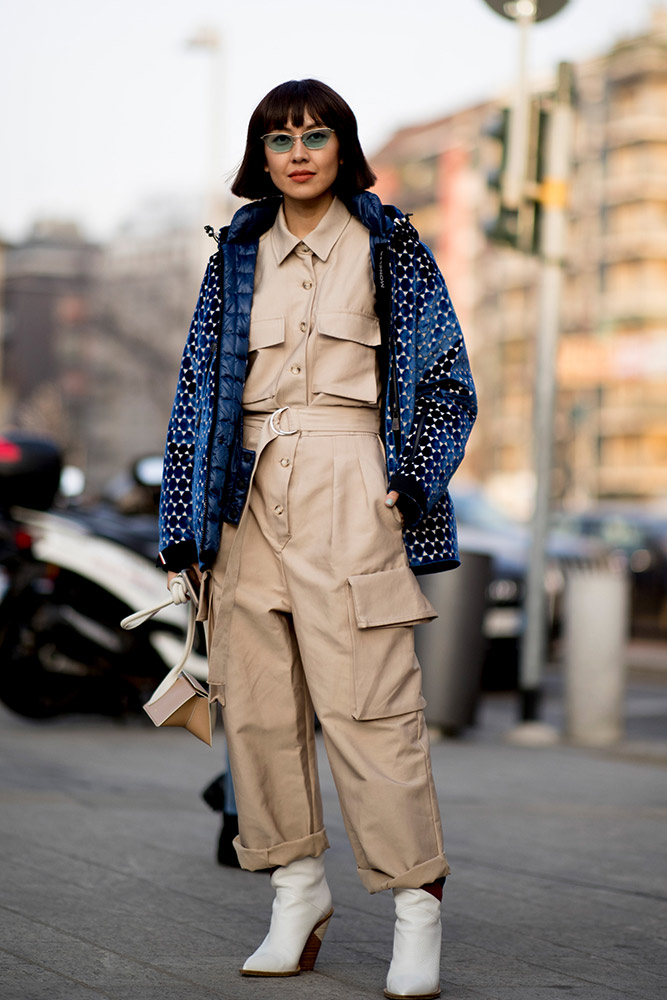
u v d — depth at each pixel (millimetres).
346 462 3891
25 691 10062
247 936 4535
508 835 6543
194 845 6008
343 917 4859
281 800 4078
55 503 10438
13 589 10047
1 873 5320
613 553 25719
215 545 3934
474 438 77250
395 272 3943
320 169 3920
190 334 4137
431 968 3873
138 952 4293
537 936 4691
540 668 10570
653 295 70375
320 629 3857
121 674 9961
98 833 6188
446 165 82062
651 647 22016
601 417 69562
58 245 99438
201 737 4082
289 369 3922
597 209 71562
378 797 3828
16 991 3826
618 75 70062
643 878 5664
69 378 88250
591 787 8156
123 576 9938
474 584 10336
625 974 4234
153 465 11758
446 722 10297
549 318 10484
